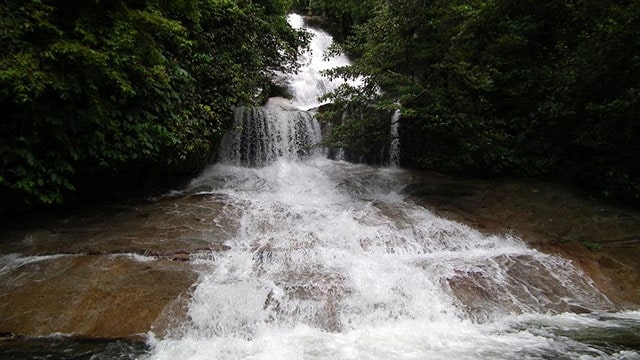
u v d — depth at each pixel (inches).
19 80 175.5
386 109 348.8
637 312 200.5
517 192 337.1
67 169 219.0
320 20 824.9
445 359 147.9
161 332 160.7
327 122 430.6
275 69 521.7
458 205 318.3
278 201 305.4
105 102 232.1
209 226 247.0
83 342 152.9
